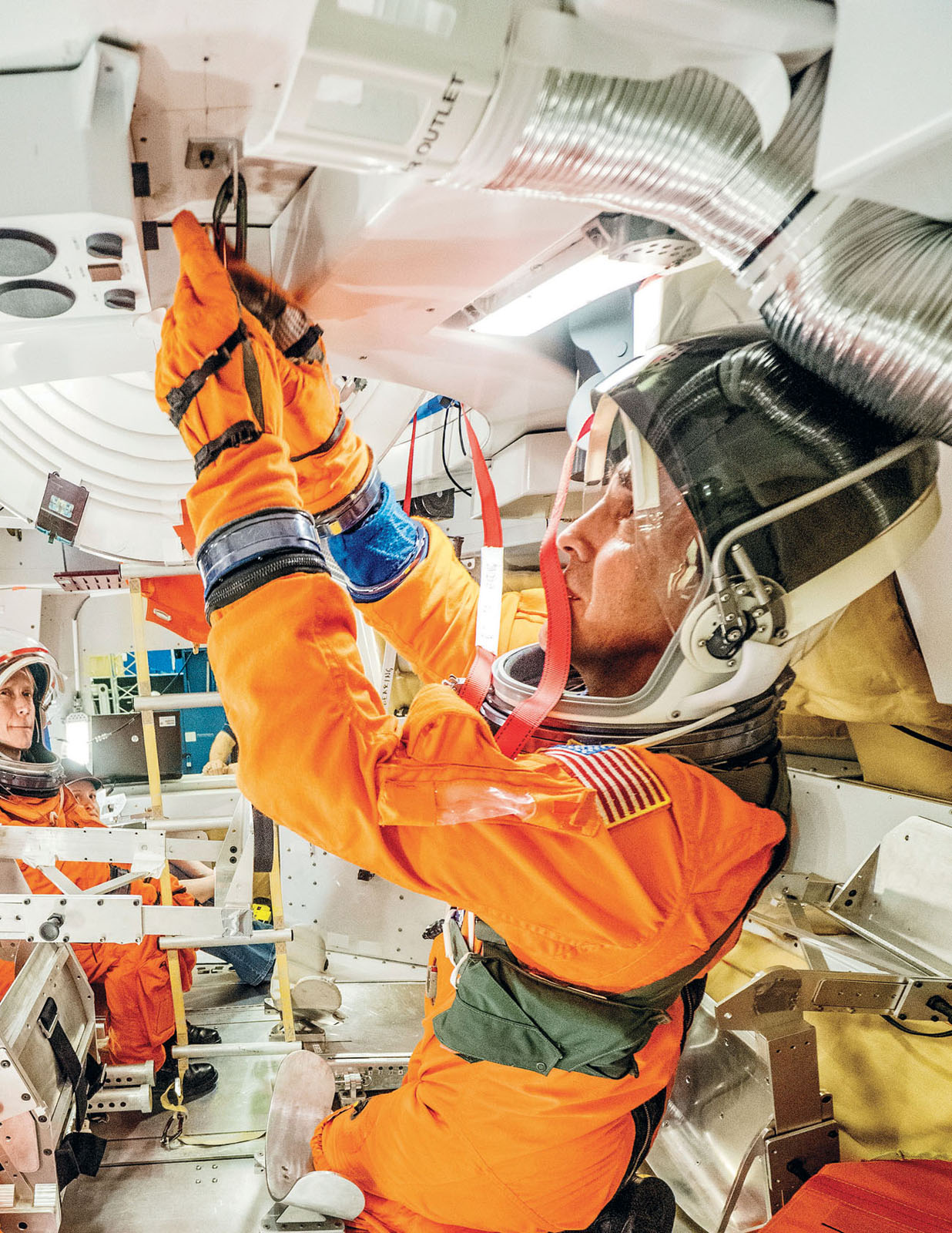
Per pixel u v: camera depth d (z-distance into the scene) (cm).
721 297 175
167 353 104
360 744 96
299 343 127
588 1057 120
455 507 352
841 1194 141
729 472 102
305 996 361
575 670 139
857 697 173
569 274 145
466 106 74
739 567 101
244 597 99
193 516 105
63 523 260
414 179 93
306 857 353
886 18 62
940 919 158
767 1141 163
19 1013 242
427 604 161
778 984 159
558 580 114
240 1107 317
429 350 181
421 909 352
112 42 83
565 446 240
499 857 104
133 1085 301
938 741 173
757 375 105
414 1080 151
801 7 67
